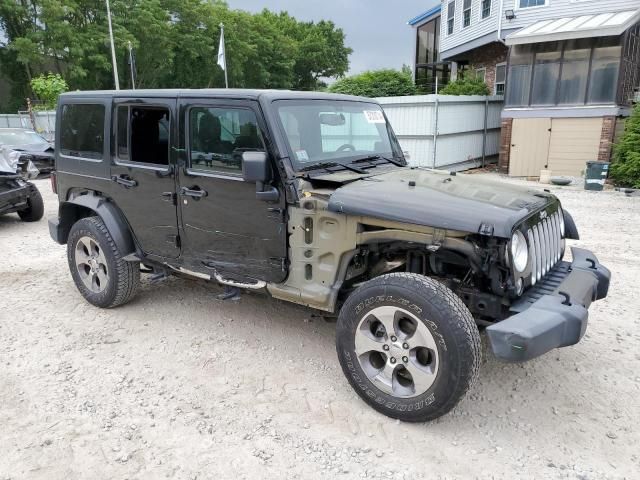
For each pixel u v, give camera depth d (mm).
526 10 18812
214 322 4730
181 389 3646
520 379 3760
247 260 3857
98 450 3010
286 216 3574
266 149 3557
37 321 4766
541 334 2791
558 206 3842
